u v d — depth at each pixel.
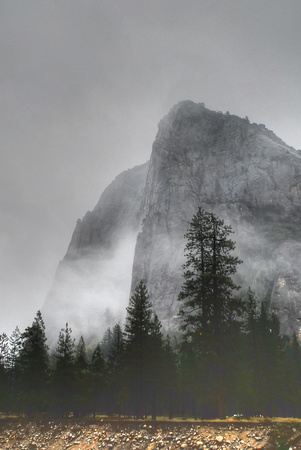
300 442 23.39
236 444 24.42
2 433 32.56
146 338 42.72
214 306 35.28
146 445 26.28
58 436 30.20
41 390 43.62
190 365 48.34
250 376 45.19
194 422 27.41
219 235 37.47
